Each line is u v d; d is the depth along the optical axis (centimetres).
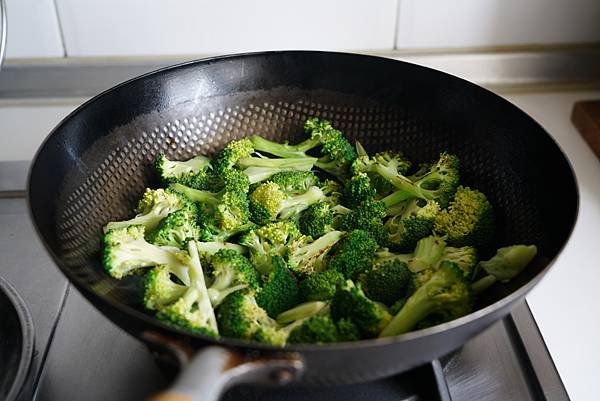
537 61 70
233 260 47
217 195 53
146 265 48
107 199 51
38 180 44
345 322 42
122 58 68
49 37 67
